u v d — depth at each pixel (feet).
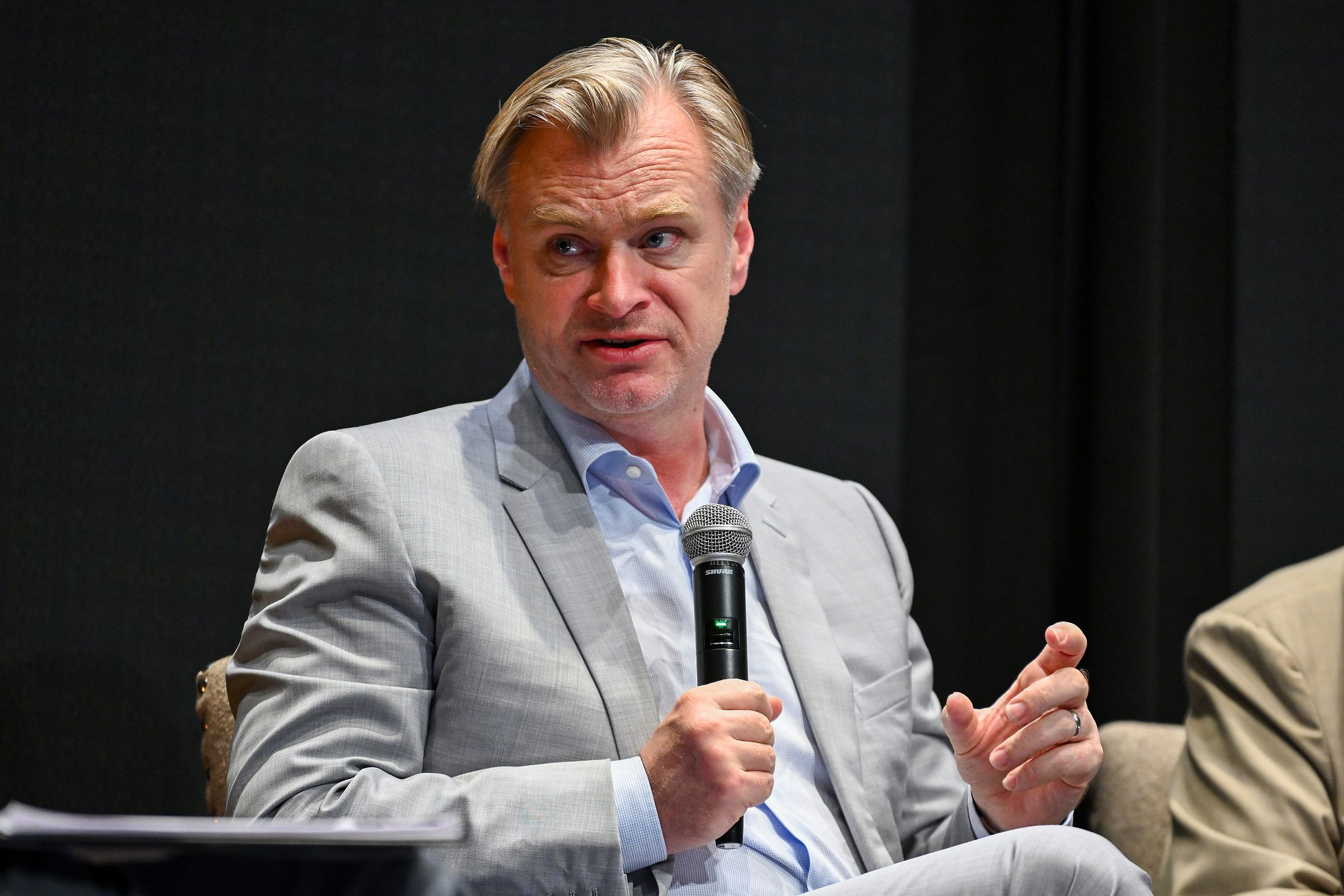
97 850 9.41
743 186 21.91
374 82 31.99
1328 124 38.96
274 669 18.20
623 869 16.79
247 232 30.42
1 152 28.07
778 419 35.68
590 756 18.30
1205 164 38.45
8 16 28.32
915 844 21.94
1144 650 36.47
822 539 23.40
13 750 27.50
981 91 38.29
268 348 30.53
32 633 27.81
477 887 16.24
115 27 29.27
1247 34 38.65
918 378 37.29
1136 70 37.73
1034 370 38.04
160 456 29.27
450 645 18.57
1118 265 37.65
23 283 28.14
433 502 19.60
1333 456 38.40
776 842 19.06
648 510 21.11
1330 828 24.04
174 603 29.22
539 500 20.39
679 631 20.12
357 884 9.84
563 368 20.81
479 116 33.12
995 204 38.17
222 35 30.37
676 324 20.75
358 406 31.37
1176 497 37.76
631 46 21.58
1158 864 26.63
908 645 23.38
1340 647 25.72
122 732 28.50
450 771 18.11
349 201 31.55
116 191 29.12
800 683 20.80
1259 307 38.34
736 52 35.94
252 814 16.84
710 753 16.72
